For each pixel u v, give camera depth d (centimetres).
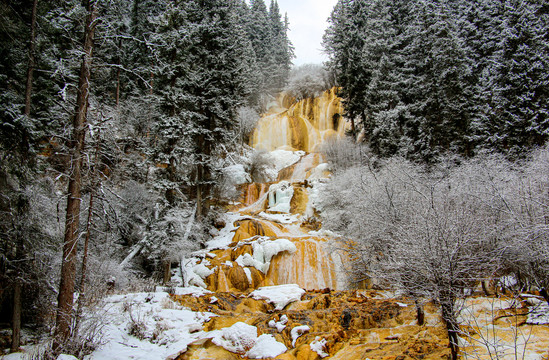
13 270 824
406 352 711
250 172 3262
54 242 946
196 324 1016
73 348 729
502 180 1150
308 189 2620
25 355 735
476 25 2542
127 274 1449
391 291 1150
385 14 2817
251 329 958
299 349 841
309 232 2083
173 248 1554
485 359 603
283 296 1312
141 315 1018
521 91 1850
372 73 2544
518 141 1786
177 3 2025
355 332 919
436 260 596
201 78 2123
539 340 638
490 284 903
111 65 895
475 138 1850
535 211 789
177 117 1791
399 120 2206
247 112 3681
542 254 664
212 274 1666
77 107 807
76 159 787
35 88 1096
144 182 2012
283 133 4344
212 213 2247
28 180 894
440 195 934
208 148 2288
